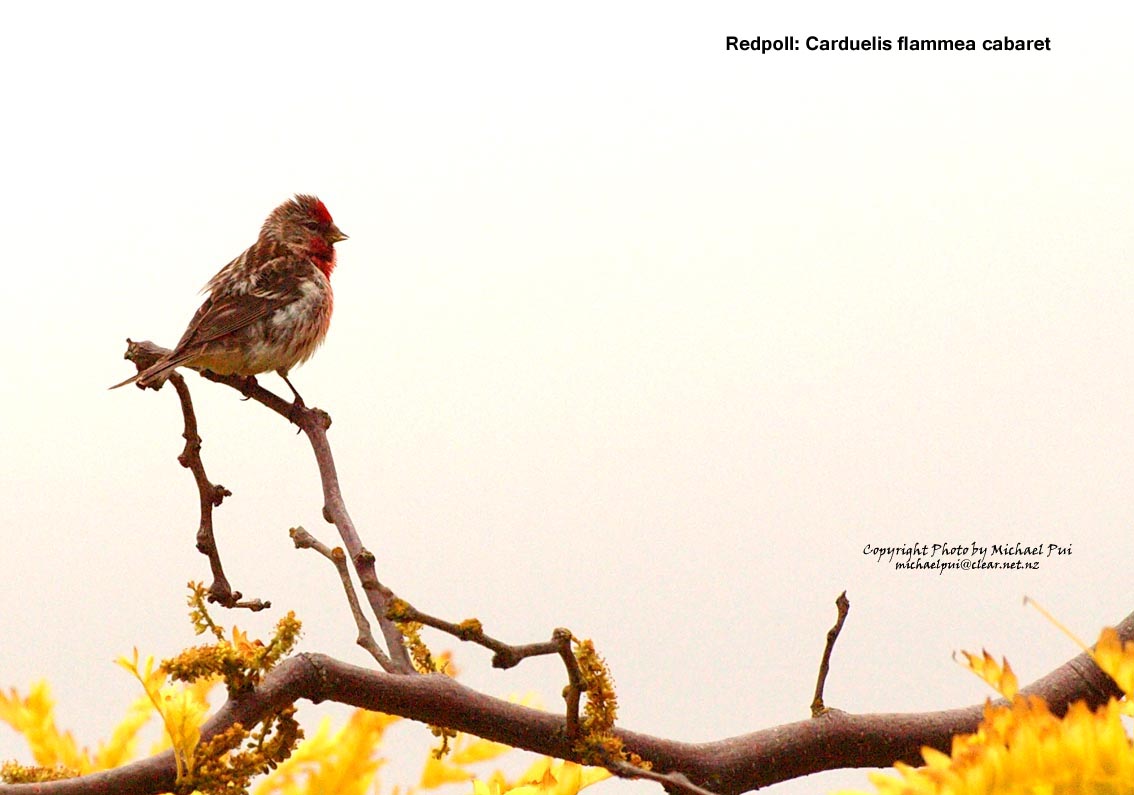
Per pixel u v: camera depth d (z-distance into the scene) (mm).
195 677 3031
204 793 2945
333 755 3449
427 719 3303
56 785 2910
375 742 3479
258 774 3064
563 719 3295
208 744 2969
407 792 3441
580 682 3014
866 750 3643
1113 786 1484
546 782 3205
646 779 3059
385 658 3611
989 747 1541
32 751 3492
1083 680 3355
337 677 3219
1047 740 1522
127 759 3545
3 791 2879
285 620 3137
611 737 3170
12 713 3518
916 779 1555
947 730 3658
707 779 3584
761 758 3621
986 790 1512
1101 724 1515
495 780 3342
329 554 3846
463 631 2645
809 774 3699
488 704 3316
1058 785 1504
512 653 2732
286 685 3160
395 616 2535
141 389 4375
